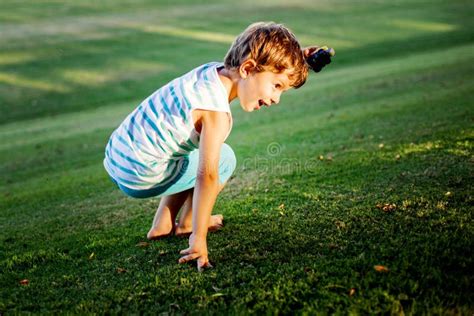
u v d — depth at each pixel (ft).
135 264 10.00
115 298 8.50
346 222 10.72
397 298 7.50
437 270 8.04
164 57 78.28
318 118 30.96
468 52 56.34
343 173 15.24
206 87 8.70
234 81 8.82
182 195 11.07
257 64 8.40
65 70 72.59
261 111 39.01
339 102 36.55
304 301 7.75
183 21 104.94
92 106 57.26
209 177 8.73
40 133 44.21
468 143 16.03
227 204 13.53
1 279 10.07
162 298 8.37
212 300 8.10
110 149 9.74
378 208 11.25
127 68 72.90
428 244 8.94
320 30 93.25
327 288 7.93
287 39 8.52
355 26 95.14
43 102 59.72
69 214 16.20
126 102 57.77
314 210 11.90
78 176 25.17
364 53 73.82
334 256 9.12
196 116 8.75
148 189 9.79
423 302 7.33
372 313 7.25
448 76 37.91
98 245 11.65
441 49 70.49
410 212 10.70
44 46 86.02
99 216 15.03
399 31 88.33
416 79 39.34
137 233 12.30
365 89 39.60
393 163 15.40
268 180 15.83
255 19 106.22
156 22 104.27
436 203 10.98
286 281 8.29
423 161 14.89
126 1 127.75
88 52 82.12
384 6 115.34
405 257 8.54
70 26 101.40
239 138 28.17
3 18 109.91
